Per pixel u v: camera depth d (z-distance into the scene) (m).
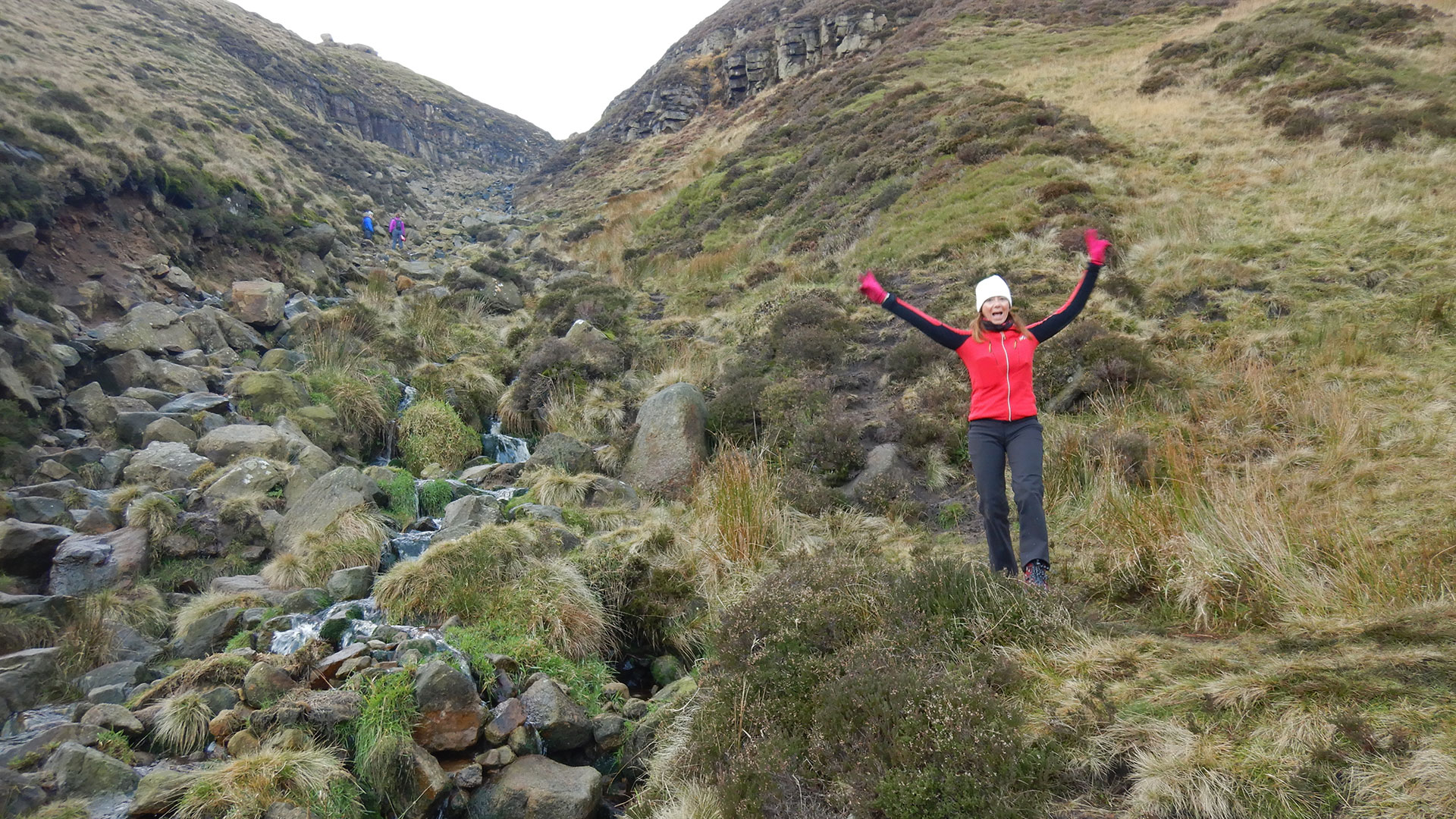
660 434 9.25
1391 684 2.67
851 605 4.02
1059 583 4.31
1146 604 4.26
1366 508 4.73
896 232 14.66
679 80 48.16
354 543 6.37
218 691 4.29
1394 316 8.34
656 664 5.46
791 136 26.59
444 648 4.80
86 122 15.61
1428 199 11.06
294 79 47.72
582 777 3.99
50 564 5.81
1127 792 2.61
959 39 32.75
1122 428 7.27
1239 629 3.69
